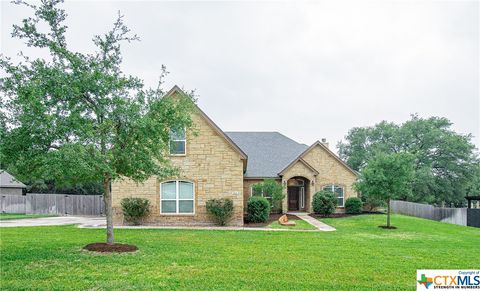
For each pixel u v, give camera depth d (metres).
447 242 15.73
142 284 7.95
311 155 32.00
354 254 12.05
